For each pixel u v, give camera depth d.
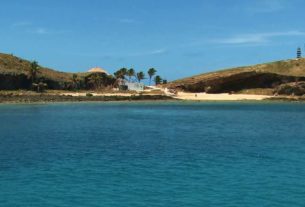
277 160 43.56
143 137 64.56
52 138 62.69
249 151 49.84
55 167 39.88
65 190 31.36
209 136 66.31
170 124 88.38
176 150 50.62
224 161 43.03
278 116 113.19
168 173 37.16
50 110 129.62
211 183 33.34
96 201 28.56
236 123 91.69
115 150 50.50
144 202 28.31
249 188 31.84
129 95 187.88
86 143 56.94
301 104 177.38
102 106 153.38
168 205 27.67
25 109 132.50
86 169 38.91
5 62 193.62
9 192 30.88
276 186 32.41
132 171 38.00
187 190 31.30
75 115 111.75
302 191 30.94
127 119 100.88
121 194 30.22
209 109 143.00
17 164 41.38
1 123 87.62
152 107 150.88
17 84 180.75
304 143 57.31
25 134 67.81
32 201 28.67
